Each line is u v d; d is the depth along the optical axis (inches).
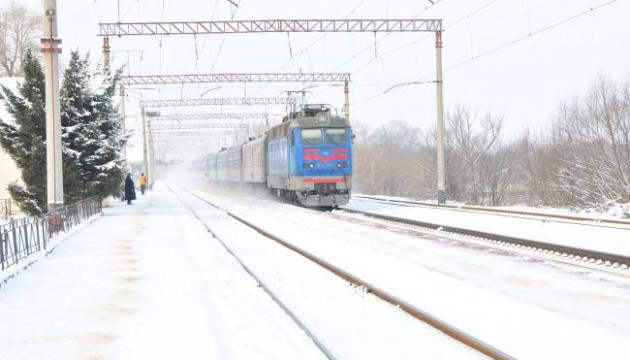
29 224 557.3
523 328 284.8
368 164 3120.1
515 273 437.4
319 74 1680.6
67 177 925.8
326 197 1125.7
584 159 1386.6
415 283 397.1
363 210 1093.8
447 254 538.3
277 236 688.4
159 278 444.8
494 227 760.3
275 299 361.7
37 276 460.1
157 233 759.7
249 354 260.1
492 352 246.5
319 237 669.3
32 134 894.4
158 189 2918.3
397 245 609.0
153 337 291.3
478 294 362.0
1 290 407.8
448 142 1999.3
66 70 981.2
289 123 1175.0
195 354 262.4
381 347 266.2
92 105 995.3
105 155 1013.8
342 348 265.3
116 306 357.4
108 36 1190.9
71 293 396.8
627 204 1013.8
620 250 522.9
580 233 660.1
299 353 260.2
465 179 1985.7
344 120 1140.5
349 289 393.1
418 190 2253.9
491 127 2032.5
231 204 1396.4
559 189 1443.2
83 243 660.1
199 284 419.8
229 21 1163.3
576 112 1520.7
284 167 1215.6
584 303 341.7
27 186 914.1
